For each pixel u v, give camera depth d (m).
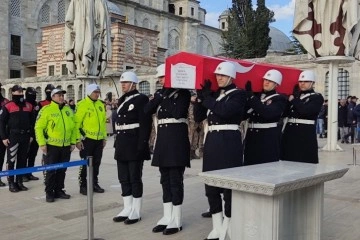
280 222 4.12
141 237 5.95
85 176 8.76
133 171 6.66
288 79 7.03
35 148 10.17
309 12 15.39
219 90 5.63
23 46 54.31
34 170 5.46
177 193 6.18
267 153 6.30
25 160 9.30
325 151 15.37
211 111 5.68
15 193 8.93
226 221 5.55
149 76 30.97
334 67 15.50
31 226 6.55
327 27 15.02
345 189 8.85
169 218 6.29
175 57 5.84
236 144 5.59
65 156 8.38
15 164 9.20
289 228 4.46
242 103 5.43
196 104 6.09
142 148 6.44
